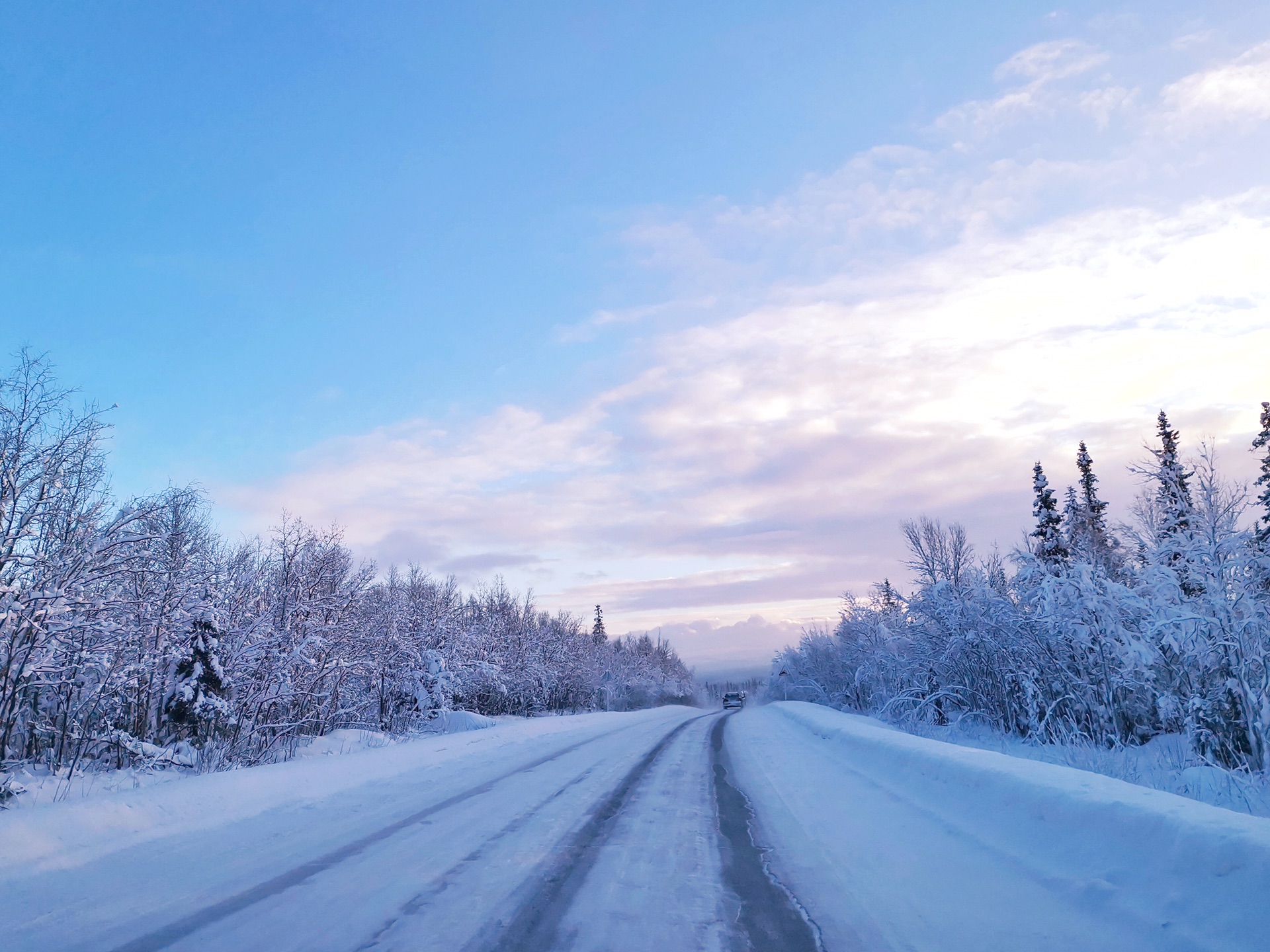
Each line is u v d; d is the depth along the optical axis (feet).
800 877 17.98
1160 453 61.87
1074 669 62.69
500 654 143.64
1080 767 35.40
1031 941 13.42
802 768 40.22
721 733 69.77
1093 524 108.47
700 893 16.65
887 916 14.98
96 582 39.60
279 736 56.24
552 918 14.83
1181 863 14.74
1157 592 53.57
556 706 177.06
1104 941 13.30
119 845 21.11
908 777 31.76
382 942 13.39
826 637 161.17
